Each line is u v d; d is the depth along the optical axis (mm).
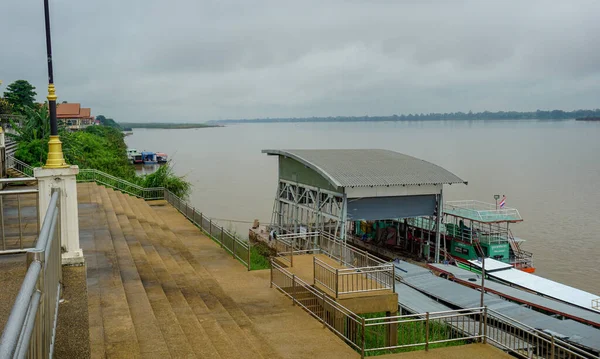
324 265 14969
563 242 43469
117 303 9867
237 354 10148
